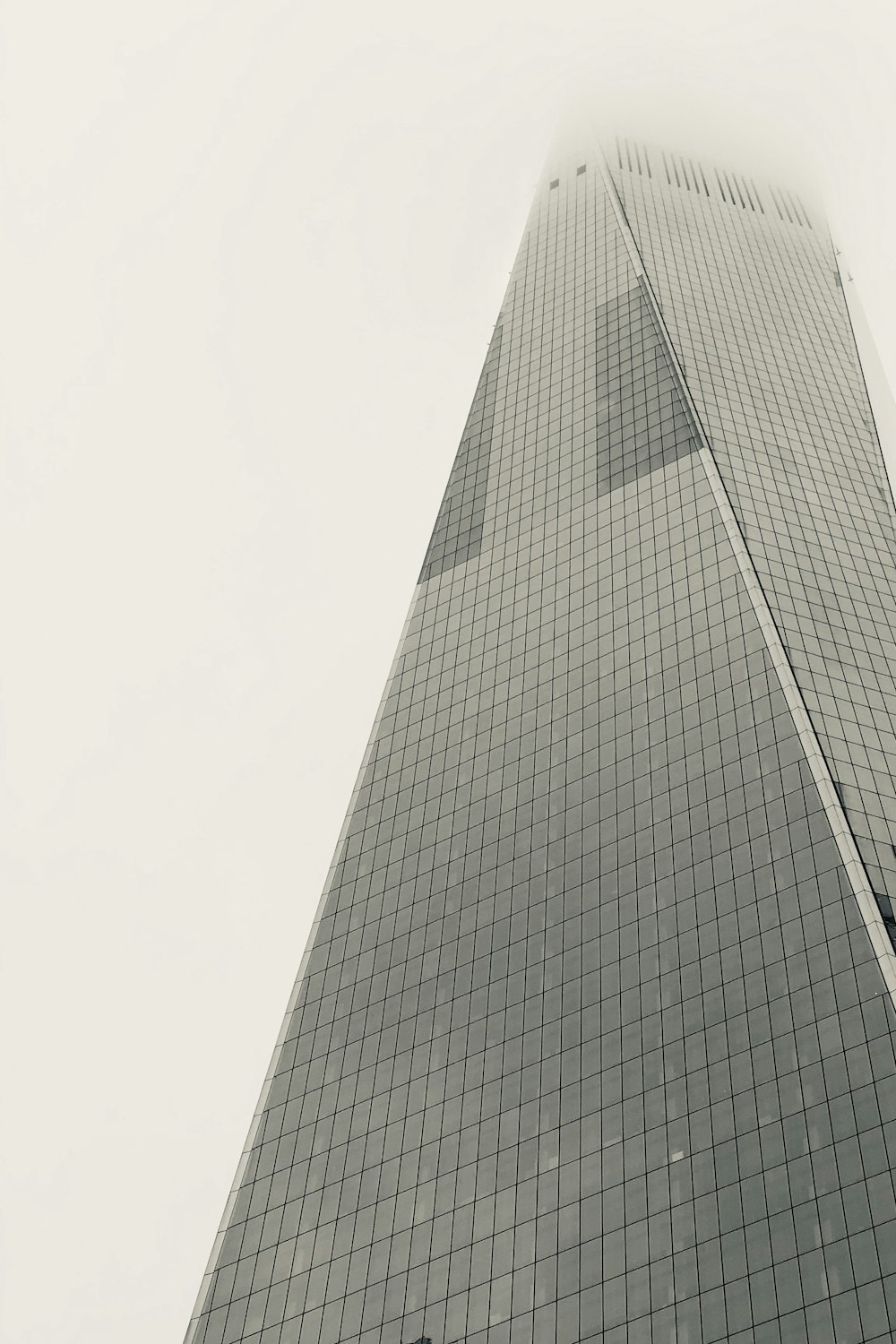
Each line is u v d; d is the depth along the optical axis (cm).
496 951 12262
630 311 18788
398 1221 10831
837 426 16875
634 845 12038
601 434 17175
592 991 11194
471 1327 9744
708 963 10594
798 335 18850
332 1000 13012
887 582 14050
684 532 14688
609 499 16038
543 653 14838
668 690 13138
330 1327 10488
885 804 11200
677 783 12200
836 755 11581
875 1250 8169
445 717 15100
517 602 15762
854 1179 8569
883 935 9738
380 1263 10650
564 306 19988
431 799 14275
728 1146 9362
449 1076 11588
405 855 13900
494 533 17050
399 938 13125
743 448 15912
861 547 14538
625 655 13938
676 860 11575
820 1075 9256
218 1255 11525
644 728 12988
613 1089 10381
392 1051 12181
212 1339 10956
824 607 13412
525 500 17150
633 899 11594
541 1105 10750
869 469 16100
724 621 13312
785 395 17312
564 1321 9300
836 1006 9556
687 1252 9019
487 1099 11156
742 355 17975
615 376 17912
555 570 15750
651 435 16462
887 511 15300
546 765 13575
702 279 19675
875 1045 9144
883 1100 8825
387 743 15325
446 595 16700
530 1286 9662
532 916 12275
